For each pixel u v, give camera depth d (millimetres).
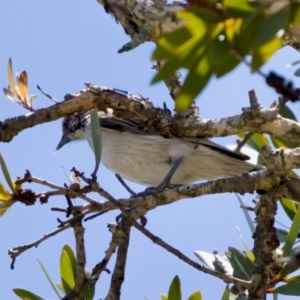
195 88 3160
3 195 6559
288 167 7500
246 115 7707
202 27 3125
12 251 6750
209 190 7684
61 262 7531
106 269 7676
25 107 7684
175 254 6844
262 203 7793
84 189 6562
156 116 8086
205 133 8055
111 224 7969
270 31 2943
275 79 4020
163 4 7711
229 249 7949
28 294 7379
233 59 3088
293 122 7621
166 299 7746
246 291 7602
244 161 10695
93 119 6199
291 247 6770
